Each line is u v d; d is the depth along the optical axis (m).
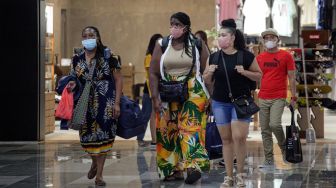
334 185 12.51
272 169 14.52
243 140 11.73
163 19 38.38
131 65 35.88
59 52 35.28
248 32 25.89
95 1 38.56
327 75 20.59
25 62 19.72
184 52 12.38
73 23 38.59
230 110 11.78
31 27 19.61
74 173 14.03
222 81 11.66
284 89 14.89
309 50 20.38
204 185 12.45
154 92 12.59
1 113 19.83
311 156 16.59
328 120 27.69
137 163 15.47
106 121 12.23
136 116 12.49
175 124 12.70
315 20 29.17
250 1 25.84
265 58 14.91
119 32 38.69
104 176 13.57
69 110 12.09
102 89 12.22
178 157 12.93
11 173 14.08
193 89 12.38
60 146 18.94
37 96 19.78
